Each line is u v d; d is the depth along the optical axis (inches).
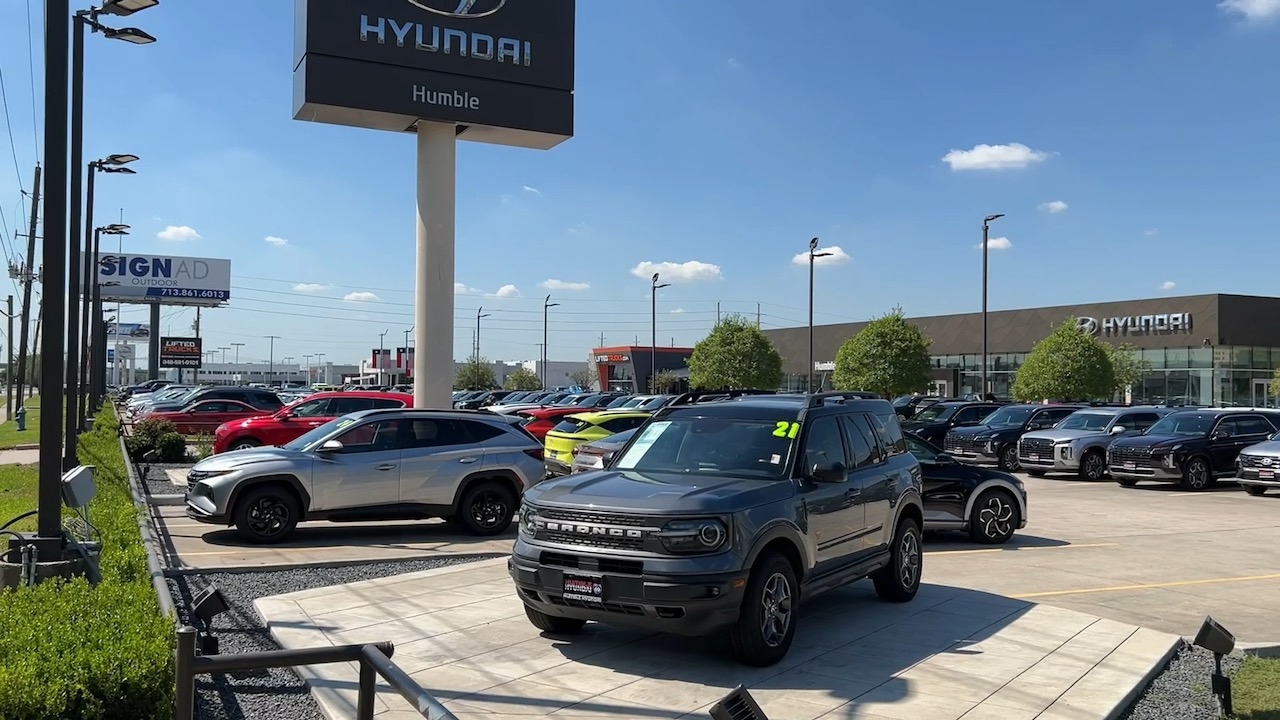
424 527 534.0
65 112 296.0
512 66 775.1
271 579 372.8
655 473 286.8
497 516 504.4
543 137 800.3
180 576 374.0
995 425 1049.5
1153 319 2060.8
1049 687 242.5
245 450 486.6
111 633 182.1
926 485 491.5
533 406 1454.2
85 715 160.7
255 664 139.2
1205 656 284.2
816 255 1705.2
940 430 1103.6
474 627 294.4
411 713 216.5
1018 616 319.9
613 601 241.4
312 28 708.7
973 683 245.1
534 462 512.4
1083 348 1718.8
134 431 899.4
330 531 517.7
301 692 232.5
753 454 287.9
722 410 310.2
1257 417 863.1
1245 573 419.2
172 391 1916.8
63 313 292.8
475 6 763.4
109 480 522.0
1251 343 1955.0
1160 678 261.4
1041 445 938.7
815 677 248.1
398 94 733.3
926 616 319.3
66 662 163.9
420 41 741.3
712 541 240.7
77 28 635.5
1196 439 827.4
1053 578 403.9
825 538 285.1
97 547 304.7
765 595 254.7
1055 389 1716.3
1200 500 744.3
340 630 288.4
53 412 287.6
